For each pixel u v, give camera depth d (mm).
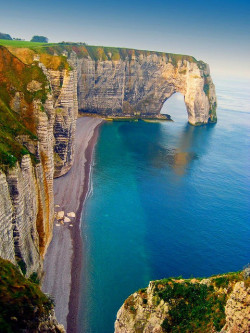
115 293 46000
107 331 39719
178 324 25250
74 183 78125
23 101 50438
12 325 14344
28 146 44281
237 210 73250
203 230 63875
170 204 74250
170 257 54938
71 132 77250
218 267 53000
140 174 91000
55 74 68812
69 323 39719
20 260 35156
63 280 46281
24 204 37062
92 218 64375
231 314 20844
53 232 56812
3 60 53000
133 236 60000
